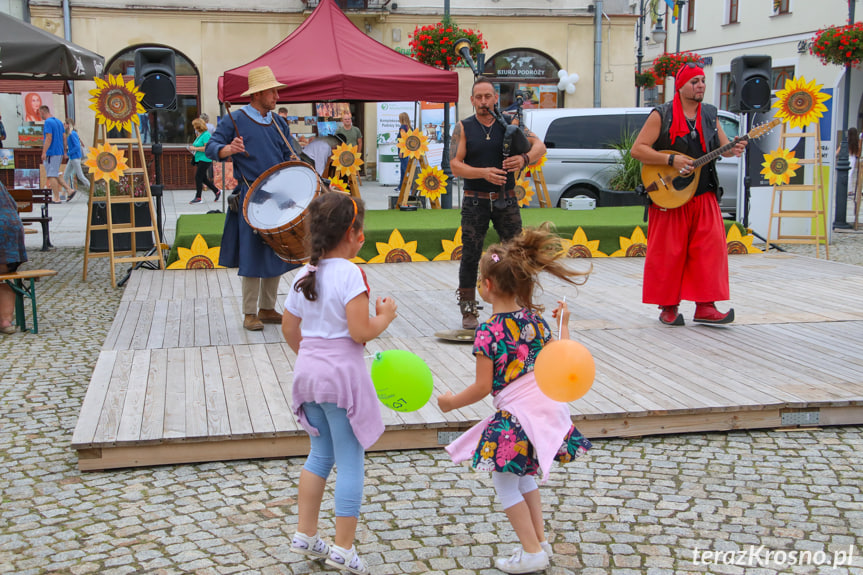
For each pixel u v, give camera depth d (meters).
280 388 4.72
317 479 3.02
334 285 2.92
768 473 3.91
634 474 3.90
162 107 8.79
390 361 2.87
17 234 6.41
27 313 7.25
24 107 19.28
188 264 8.65
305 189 5.70
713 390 4.65
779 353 5.44
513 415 2.88
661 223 6.07
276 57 9.75
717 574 3.02
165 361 5.27
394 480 3.84
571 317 6.52
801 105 9.79
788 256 9.70
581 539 3.28
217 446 4.02
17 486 3.77
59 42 7.99
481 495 3.69
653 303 6.17
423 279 8.23
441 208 12.79
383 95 9.57
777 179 10.09
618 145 12.79
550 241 2.92
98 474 3.91
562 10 21.48
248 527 3.37
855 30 12.45
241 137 5.95
